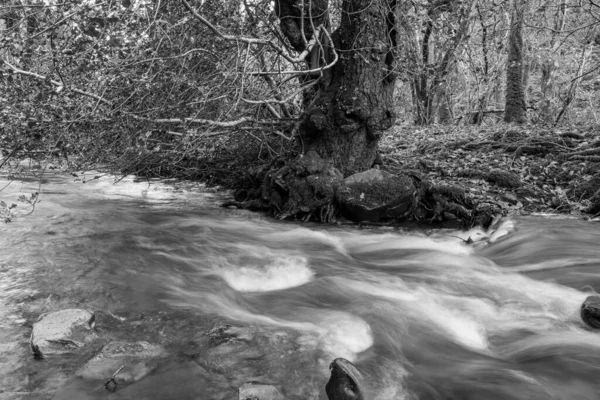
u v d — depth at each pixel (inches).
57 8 189.0
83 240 238.2
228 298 177.3
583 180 312.3
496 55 779.4
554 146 381.7
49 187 388.2
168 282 186.7
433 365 134.1
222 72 262.2
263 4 297.3
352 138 304.0
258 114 337.1
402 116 895.7
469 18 573.6
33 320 145.3
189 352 130.0
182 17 250.1
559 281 197.9
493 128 539.2
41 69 212.4
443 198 294.5
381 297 182.7
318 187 294.7
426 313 169.2
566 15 682.8
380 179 291.7
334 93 300.8
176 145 283.7
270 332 145.4
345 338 144.2
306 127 309.4
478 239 262.8
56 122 224.4
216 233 269.3
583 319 159.5
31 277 183.0
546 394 119.4
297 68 332.2
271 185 321.1
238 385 115.4
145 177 441.7
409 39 428.1
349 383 110.3
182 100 263.6
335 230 282.5
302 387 116.2
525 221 273.0
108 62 207.6
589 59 749.3
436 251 245.1
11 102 213.3
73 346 128.4
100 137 258.5
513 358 140.0
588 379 126.3
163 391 111.7
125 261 209.5
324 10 291.7
